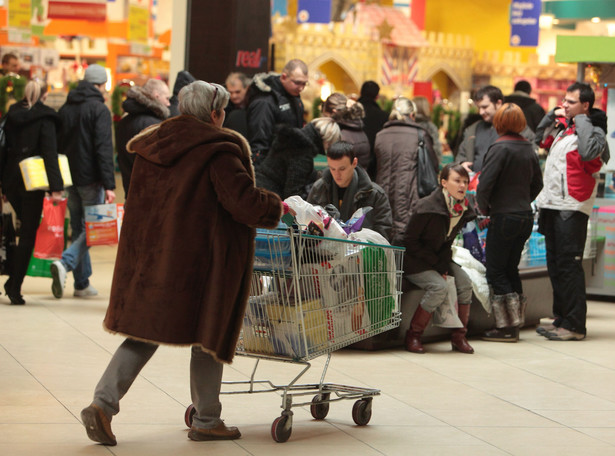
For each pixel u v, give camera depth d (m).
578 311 13.02
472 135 15.33
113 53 24.88
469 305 11.96
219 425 7.55
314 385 8.15
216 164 7.00
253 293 7.80
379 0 32.72
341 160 10.51
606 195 17.25
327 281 7.85
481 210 12.55
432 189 14.45
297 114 13.66
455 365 11.07
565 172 12.86
